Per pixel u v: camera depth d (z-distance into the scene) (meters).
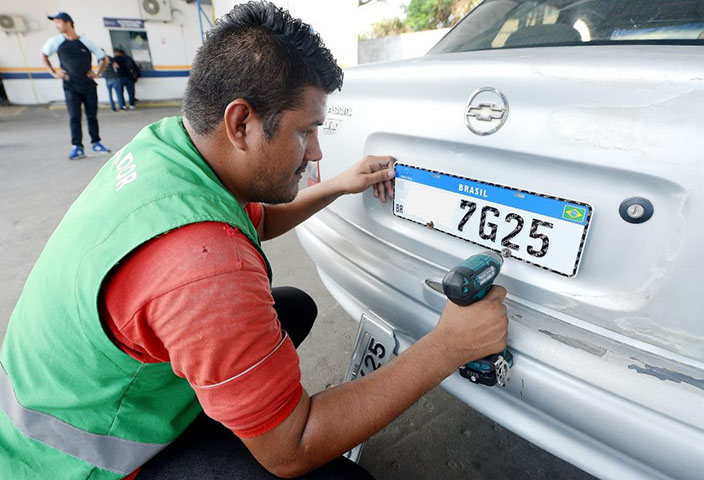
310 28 0.59
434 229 0.89
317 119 0.63
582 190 0.65
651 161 0.56
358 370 1.05
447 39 1.39
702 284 0.56
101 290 0.54
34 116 8.44
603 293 0.67
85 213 0.62
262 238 1.10
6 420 0.69
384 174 0.93
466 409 1.36
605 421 0.62
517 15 1.19
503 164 0.73
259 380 0.54
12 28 9.91
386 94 0.89
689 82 0.53
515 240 0.75
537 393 0.69
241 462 0.72
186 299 0.50
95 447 0.64
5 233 2.66
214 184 0.60
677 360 0.61
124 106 9.77
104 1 10.32
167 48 11.34
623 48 0.72
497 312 0.67
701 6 0.86
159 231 0.52
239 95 0.55
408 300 0.91
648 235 0.60
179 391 0.70
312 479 0.73
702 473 0.55
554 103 0.63
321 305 1.92
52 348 0.61
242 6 0.57
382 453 1.21
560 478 1.13
